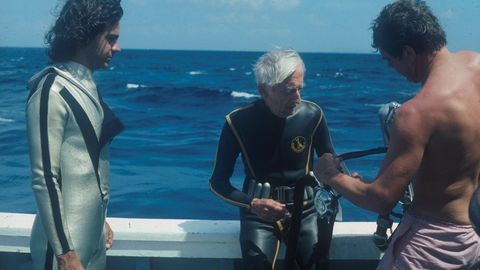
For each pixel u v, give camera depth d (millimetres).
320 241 2664
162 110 24000
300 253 2785
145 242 2873
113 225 2941
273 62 2697
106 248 2746
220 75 53031
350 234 2861
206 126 18469
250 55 130375
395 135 2025
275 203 2652
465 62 2107
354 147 14898
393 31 2084
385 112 2418
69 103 2178
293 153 2869
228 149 2883
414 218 2156
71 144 2207
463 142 2006
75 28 2213
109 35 2291
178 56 116312
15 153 12250
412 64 2127
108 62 2350
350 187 2160
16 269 3029
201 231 2875
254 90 34375
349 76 51938
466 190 2092
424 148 2016
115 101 27562
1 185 9234
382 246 2504
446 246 2094
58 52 2275
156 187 9273
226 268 2959
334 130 17578
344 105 27141
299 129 2873
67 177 2207
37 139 2127
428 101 1996
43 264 2320
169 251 2873
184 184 9523
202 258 2961
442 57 2094
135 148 13531
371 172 9891
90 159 2246
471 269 2160
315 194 2623
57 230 2143
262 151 2861
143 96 29906
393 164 2018
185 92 31656
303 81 2760
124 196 8680
